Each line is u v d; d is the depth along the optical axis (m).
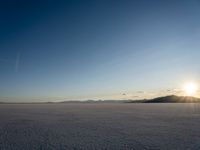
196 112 36.78
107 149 10.07
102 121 22.17
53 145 10.94
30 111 43.09
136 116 28.48
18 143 11.46
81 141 11.93
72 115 31.05
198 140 11.90
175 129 16.23
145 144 11.02
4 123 20.88
